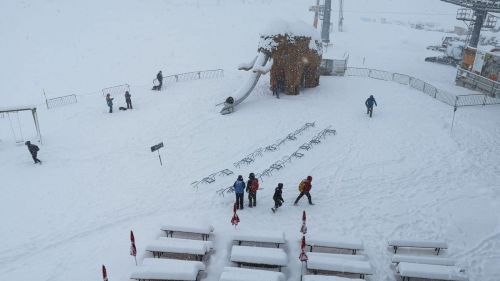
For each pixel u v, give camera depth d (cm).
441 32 6166
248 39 4616
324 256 1116
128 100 2588
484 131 2184
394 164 1812
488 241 1274
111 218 1434
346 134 2148
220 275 1095
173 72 3662
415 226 1344
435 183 1642
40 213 1499
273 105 2595
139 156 1962
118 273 1129
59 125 2458
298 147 1998
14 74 3828
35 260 1216
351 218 1384
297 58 2689
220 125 2288
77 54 4225
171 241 1174
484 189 1590
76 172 1828
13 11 5197
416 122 2319
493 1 3791
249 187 1421
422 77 3522
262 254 1102
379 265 1145
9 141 2272
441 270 1055
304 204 1480
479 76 3008
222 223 1357
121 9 5569
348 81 3231
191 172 1780
